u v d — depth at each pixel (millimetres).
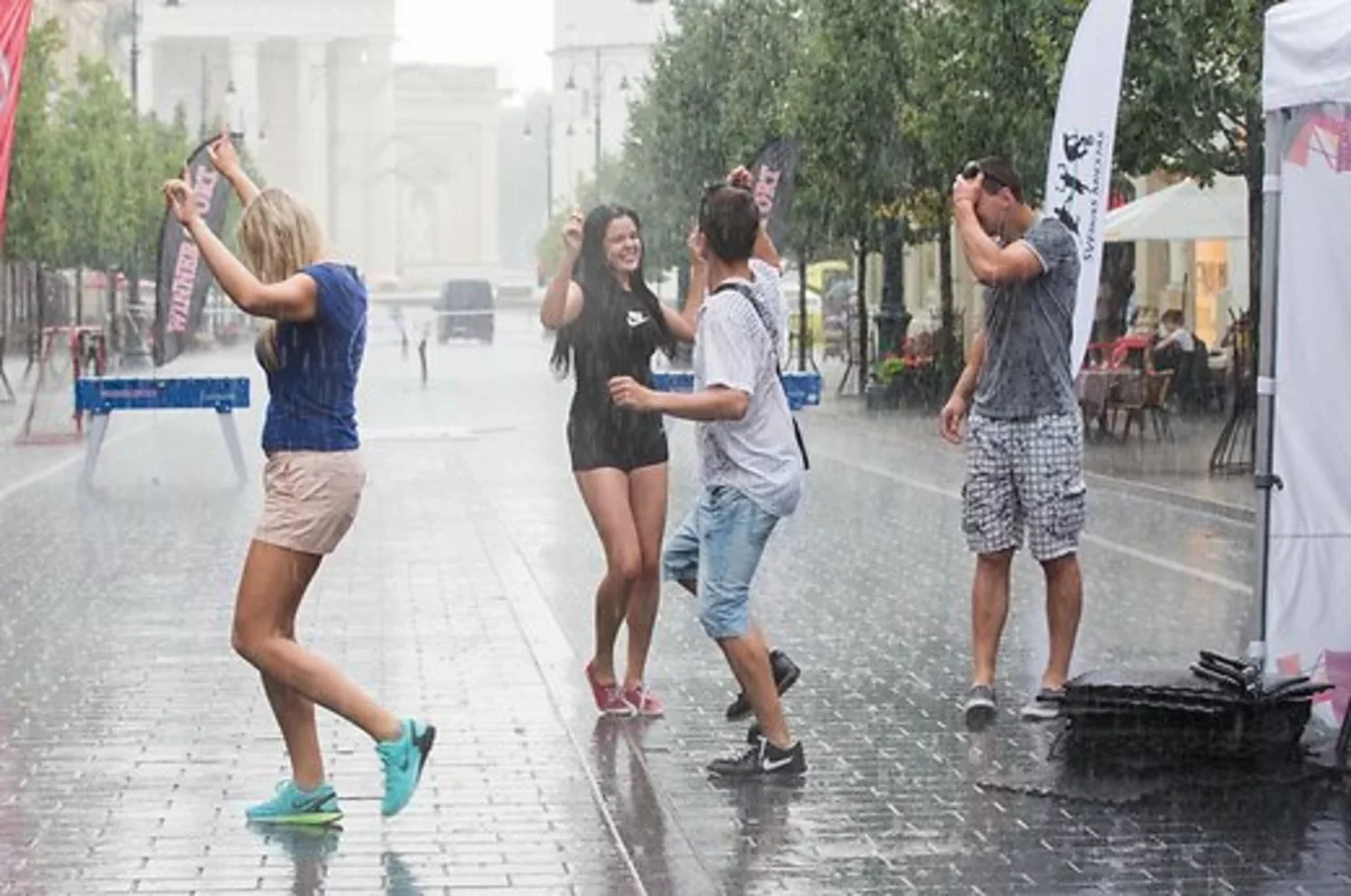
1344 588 15195
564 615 21938
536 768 14938
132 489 36625
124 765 15062
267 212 13039
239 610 13203
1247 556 27172
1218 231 46031
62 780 14641
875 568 25828
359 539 28875
